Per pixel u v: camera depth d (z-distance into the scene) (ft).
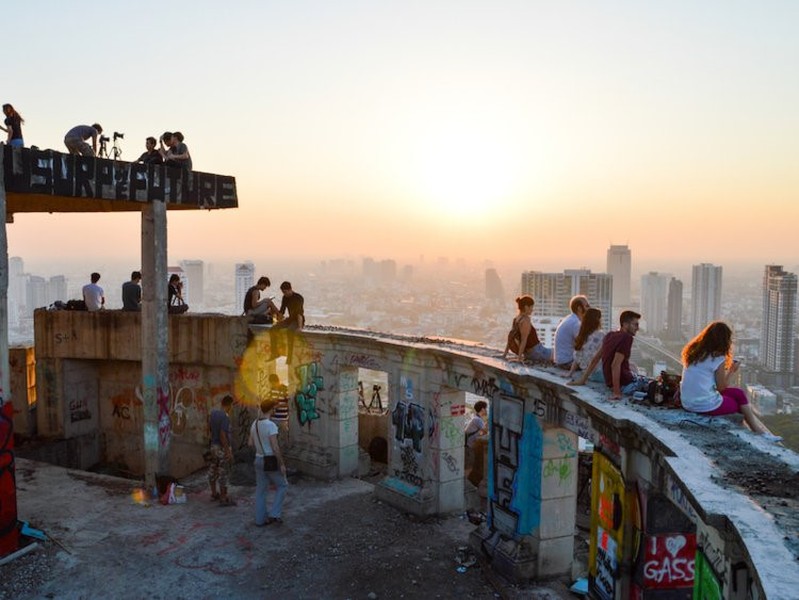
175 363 56.49
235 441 54.13
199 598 30.78
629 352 27.20
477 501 45.01
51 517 39.04
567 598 30.94
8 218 50.47
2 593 30.25
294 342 52.39
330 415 50.34
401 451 44.29
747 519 14.17
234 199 49.44
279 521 39.73
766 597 10.69
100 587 31.32
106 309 59.72
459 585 32.63
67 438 57.93
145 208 43.45
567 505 33.14
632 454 24.22
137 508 41.37
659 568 24.13
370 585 32.40
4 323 33.06
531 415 33.09
